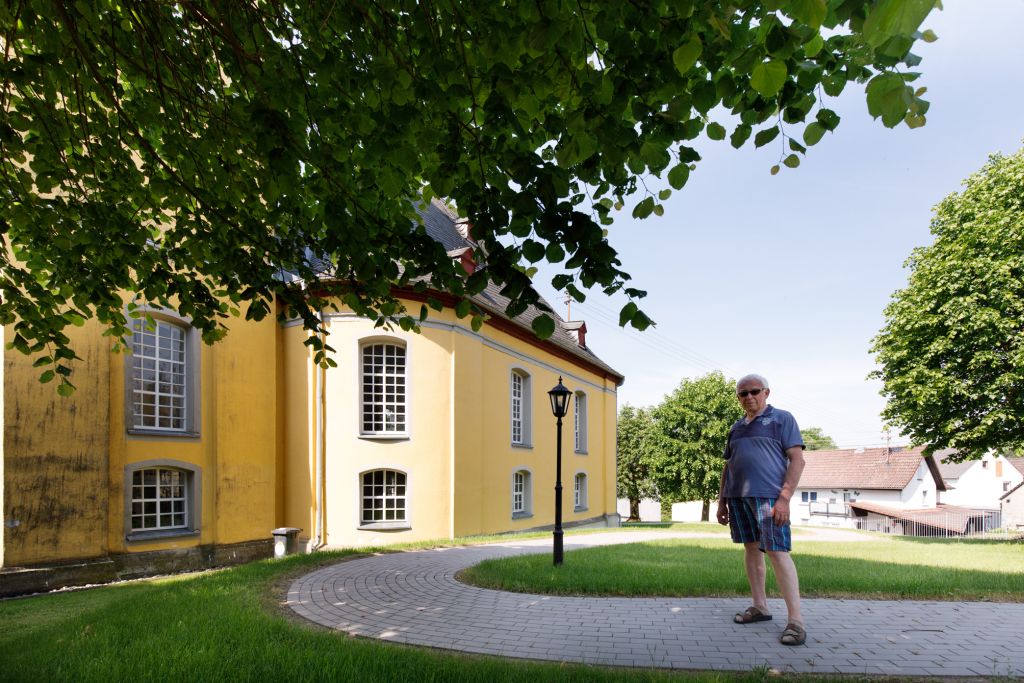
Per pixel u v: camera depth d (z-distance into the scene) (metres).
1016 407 16.77
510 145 3.62
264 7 3.96
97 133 4.86
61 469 10.48
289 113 3.51
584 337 27.00
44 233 5.23
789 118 2.88
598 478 25.67
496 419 17.83
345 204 3.99
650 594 5.90
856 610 5.12
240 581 6.82
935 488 49.25
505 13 3.08
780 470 4.45
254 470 14.15
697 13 2.49
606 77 2.77
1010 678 3.50
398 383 15.55
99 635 4.34
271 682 3.33
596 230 3.06
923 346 18.58
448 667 3.51
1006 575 6.86
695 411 41.03
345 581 6.88
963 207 18.72
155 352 12.55
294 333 15.28
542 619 4.99
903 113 2.26
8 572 9.61
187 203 5.23
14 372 10.06
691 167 3.19
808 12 2.00
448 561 8.77
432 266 3.89
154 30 4.28
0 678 3.47
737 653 3.99
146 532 12.05
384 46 3.52
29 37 4.37
